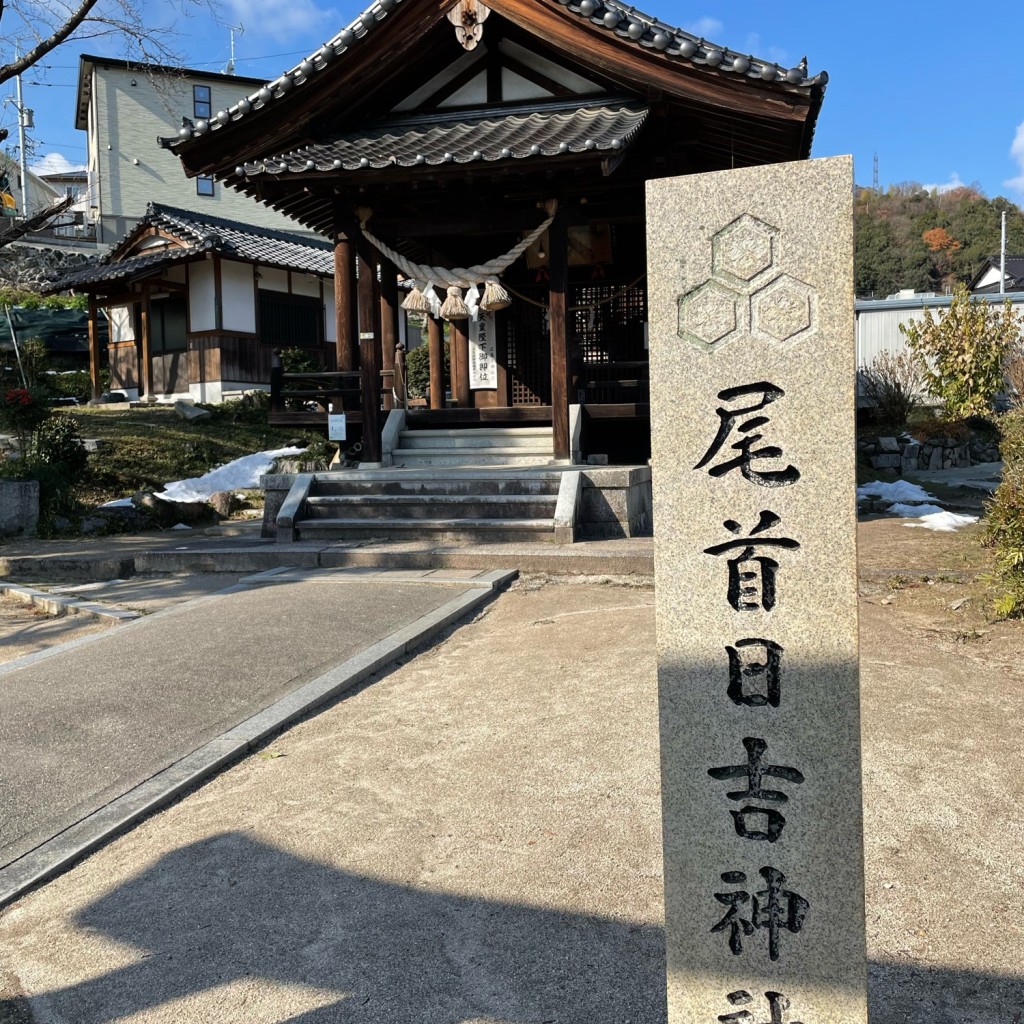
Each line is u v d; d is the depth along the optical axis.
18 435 15.34
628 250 14.05
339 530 9.85
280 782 4.04
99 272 20.89
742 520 2.17
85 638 6.31
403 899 3.07
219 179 11.41
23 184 31.31
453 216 11.05
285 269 21.58
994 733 4.09
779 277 2.13
